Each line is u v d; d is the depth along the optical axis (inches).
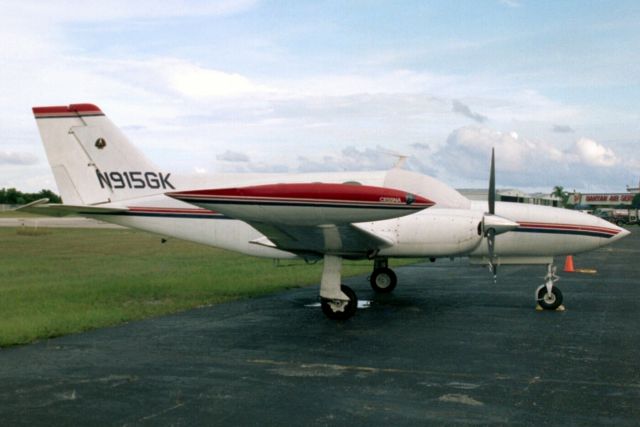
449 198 442.3
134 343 294.4
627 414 183.9
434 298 458.9
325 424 177.0
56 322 343.3
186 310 399.9
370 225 409.1
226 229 452.4
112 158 479.8
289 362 254.2
